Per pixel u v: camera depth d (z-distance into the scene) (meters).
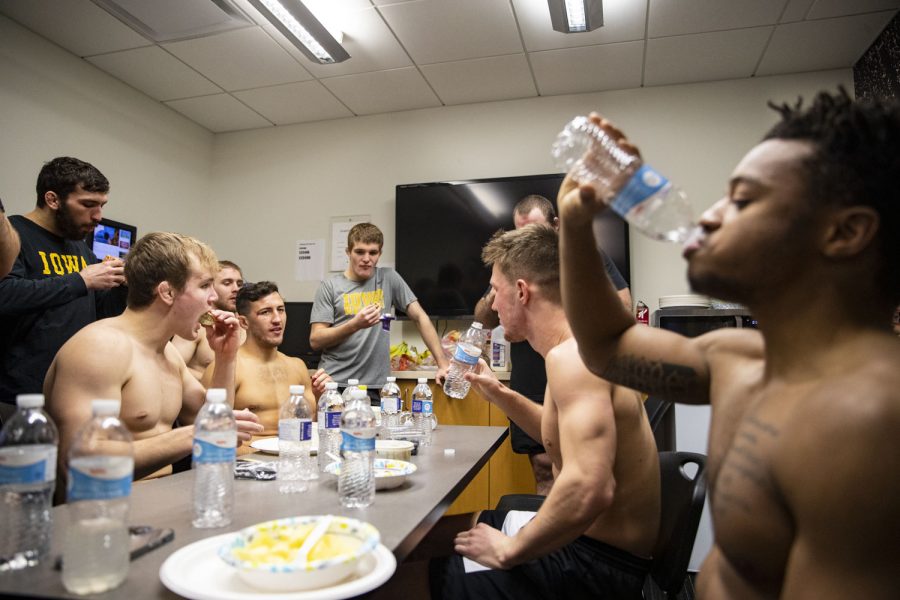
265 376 2.22
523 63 3.55
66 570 0.67
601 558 1.13
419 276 3.99
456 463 1.48
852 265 0.54
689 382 0.79
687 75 3.68
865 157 0.53
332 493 1.13
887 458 0.45
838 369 0.53
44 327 2.24
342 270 4.26
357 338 3.08
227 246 4.53
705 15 3.04
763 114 3.64
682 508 1.16
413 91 3.94
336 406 1.63
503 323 1.43
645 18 3.07
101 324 1.43
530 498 1.70
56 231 2.37
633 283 3.72
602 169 0.75
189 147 4.39
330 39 3.16
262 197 4.50
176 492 1.12
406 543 0.86
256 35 3.27
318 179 4.40
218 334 1.74
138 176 3.90
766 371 0.62
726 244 0.58
